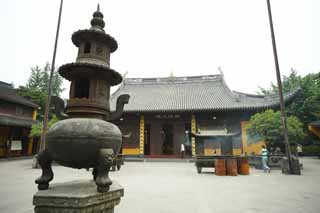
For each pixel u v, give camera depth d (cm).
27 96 3294
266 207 561
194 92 2905
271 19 1476
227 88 2695
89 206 284
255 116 1711
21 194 710
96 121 329
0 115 2294
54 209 277
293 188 817
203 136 1426
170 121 2512
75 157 309
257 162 1598
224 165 1216
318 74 3039
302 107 2988
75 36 383
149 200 635
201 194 718
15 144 2489
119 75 390
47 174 330
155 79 3281
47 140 322
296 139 1560
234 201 623
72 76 374
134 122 2542
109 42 395
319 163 1839
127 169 1536
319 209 541
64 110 385
